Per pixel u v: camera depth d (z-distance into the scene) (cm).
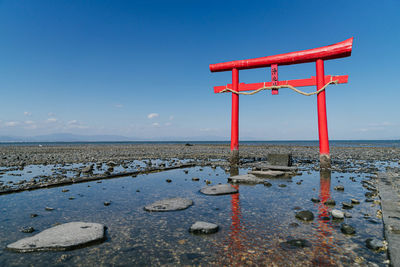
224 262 343
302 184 938
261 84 1480
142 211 598
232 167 1485
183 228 480
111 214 573
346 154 2697
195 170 1370
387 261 344
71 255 364
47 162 1772
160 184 952
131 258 355
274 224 501
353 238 427
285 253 371
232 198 722
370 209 603
